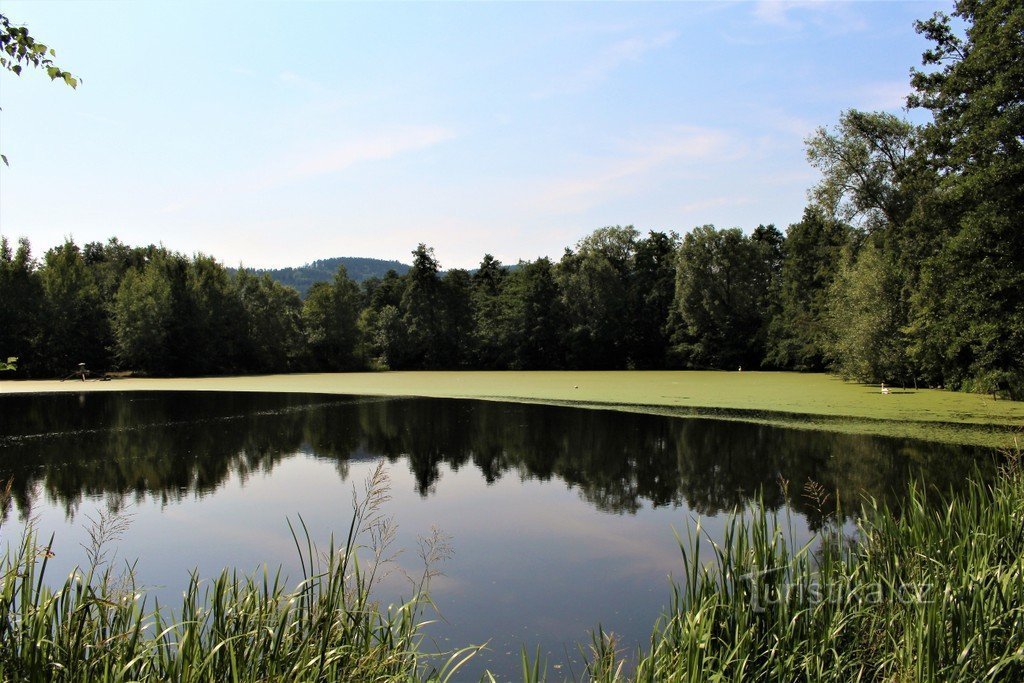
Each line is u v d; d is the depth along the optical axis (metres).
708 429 18.45
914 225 25.31
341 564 4.14
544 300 56.97
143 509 10.66
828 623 4.55
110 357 45.97
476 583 7.48
